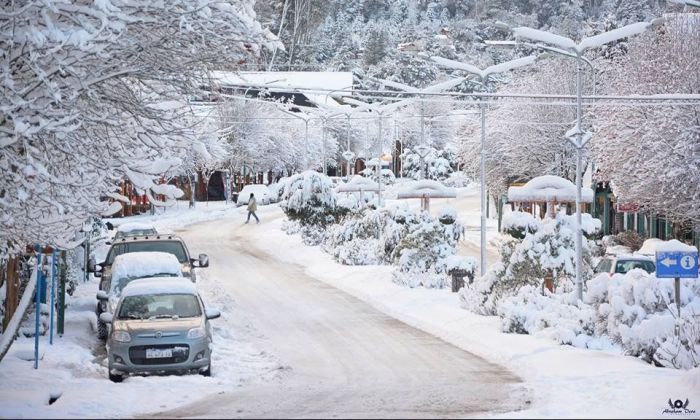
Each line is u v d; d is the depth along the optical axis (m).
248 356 27.19
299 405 19.23
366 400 19.94
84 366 24.97
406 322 35.69
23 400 19.41
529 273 36.47
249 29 20.22
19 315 22.55
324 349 29.14
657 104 47.66
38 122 18.56
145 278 27.39
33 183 18.67
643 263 40.00
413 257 48.16
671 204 55.78
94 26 18.97
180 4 19.06
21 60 18.89
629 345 26.75
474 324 33.47
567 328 29.06
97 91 20.06
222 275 52.84
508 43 36.41
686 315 25.91
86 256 47.16
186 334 23.52
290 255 65.00
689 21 59.12
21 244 21.25
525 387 21.88
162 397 20.12
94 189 21.69
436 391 21.33
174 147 23.06
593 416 17.33
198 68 20.84
